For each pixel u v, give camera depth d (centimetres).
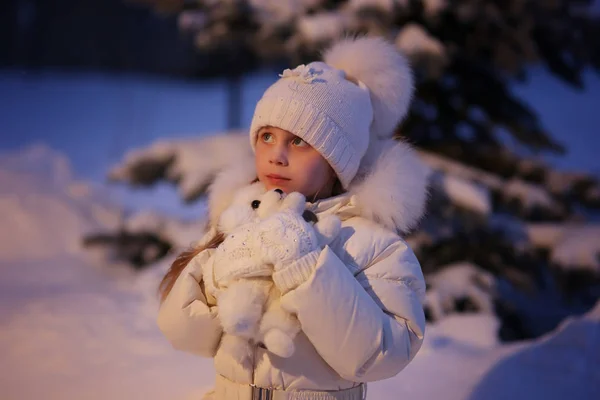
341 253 157
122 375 313
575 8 492
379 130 188
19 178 696
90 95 2117
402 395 272
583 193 537
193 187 498
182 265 173
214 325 155
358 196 163
